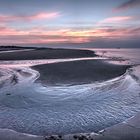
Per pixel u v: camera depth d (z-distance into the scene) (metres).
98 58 48.88
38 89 16.44
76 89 16.47
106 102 13.34
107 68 28.08
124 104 12.97
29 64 34.03
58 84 18.06
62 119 10.48
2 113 11.32
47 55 56.53
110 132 8.92
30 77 21.44
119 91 16.11
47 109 11.95
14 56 52.00
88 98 14.20
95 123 9.98
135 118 10.63
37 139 8.39
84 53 68.12
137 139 8.22
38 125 9.77
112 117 10.77
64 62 35.59
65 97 14.38
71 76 21.64
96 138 8.34
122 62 38.91
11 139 8.34
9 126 9.66
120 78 21.06
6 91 15.88
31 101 13.46
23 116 10.90
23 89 16.45
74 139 8.32
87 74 22.88
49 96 14.59
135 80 20.28
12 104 12.85
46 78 20.61
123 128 9.34
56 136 8.53
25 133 8.95
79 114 11.17
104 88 16.92
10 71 26.05
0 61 41.22
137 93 15.59
